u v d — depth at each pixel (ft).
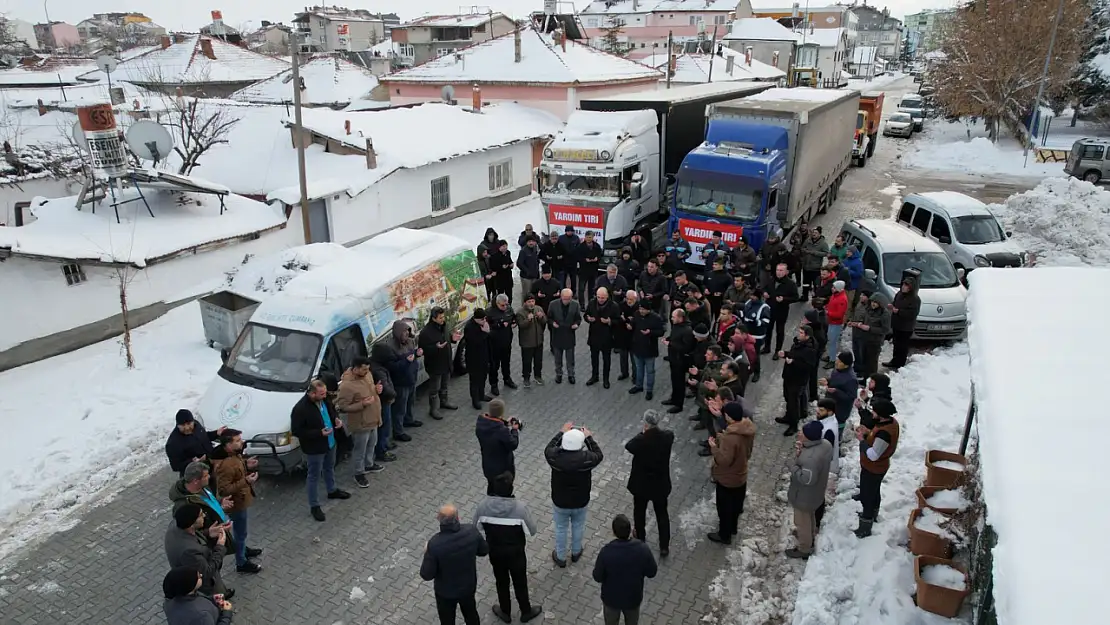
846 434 31.50
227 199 54.08
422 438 32.35
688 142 62.64
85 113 44.55
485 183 76.13
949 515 22.18
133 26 331.36
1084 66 127.85
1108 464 12.49
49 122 85.92
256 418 27.58
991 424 14.24
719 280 40.98
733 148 49.75
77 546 25.34
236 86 133.18
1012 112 113.70
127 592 23.17
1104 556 10.30
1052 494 11.73
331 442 26.14
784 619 21.83
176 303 45.75
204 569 18.72
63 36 329.11
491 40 104.78
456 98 99.35
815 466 23.06
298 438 25.67
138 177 46.98
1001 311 19.81
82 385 35.94
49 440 31.22
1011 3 108.78
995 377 16.07
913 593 20.97
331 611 22.35
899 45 502.38
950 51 124.26
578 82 90.63
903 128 129.18
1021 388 15.35
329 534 25.90
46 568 24.23
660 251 44.75
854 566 23.03
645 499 23.79
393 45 207.31
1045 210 56.80
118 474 29.60
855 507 26.03
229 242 48.78
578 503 23.18
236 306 39.60
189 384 36.14
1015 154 104.63
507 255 45.96
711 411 25.23
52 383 36.09
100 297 41.27
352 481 29.19
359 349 31.04
